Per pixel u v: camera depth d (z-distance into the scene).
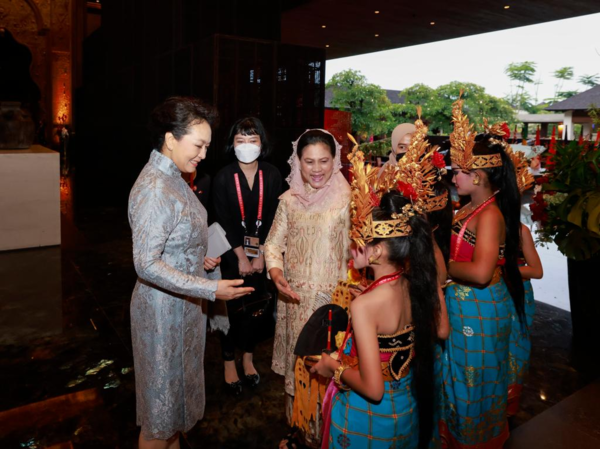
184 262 1.90
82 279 5.14
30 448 2.42
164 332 1.90
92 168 15.40
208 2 8.49
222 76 6.65
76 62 21.53
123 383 3.09
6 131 6.48
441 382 2.07
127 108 11.32
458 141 2.13
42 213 6.40
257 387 3.09
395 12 11.90
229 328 2.94
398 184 1.51
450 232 2.05
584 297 3.56
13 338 3.70
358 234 1.49
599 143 3.40
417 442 1.62
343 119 10.75
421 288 1.48
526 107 33.62
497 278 2.20
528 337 2.51
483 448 2.22
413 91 20.03
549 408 2.82
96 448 2.44
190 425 2.05
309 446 2.23
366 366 1.44
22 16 20.30
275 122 7.05
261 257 3.05
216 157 6.76
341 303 2.10
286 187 6.41
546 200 3.45
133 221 1.79
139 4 10.53
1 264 5.60
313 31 14.41
